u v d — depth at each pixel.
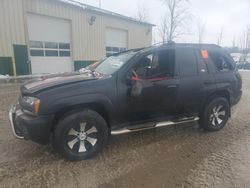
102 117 3.51
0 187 2.68
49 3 15.26
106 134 3.55
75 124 3.29
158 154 3.61
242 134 4.56
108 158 3.46
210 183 2.79
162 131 4.66
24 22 14.03
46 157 3.46
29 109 3.18
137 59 3.78
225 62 4.86
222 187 2.71
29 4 14.20
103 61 4.70
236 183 2.79
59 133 3.22
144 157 3.50
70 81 3.38
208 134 4.54
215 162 3.34
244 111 6.50
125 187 2.72
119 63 3.88
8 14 13.32
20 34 13.95
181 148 3.84
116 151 3.70
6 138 4.14
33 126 3.07
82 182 2.81
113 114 3.57
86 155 3.39
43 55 15.64
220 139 4.27
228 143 4.07
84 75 3.83
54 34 16.06
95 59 19.12
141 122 3.92
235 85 4.84
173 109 4.14
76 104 3.28
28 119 3.10
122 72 3.64
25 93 3.30
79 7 17.09
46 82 3.43
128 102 3.65
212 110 4.56
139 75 3.78
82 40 17.83
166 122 4.11
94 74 3.88
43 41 15.48
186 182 2.82
